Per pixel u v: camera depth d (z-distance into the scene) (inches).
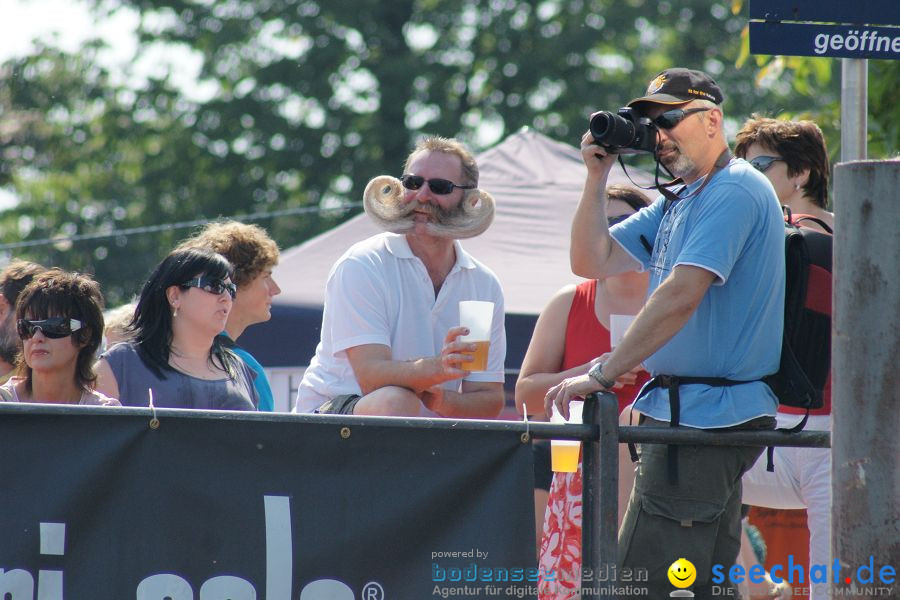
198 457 473.4
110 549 466.9
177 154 3801.7
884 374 437.1
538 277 1072.2
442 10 3814.0
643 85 3695.9
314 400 682.8
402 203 674.2
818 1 593.0
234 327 772.6
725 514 541.3
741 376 516.7
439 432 483.2
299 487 476.1
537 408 715.4
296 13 3784.5
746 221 509.0
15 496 463.5
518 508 482.6
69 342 589.9
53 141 4060.0
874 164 438.6
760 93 3710.6
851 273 442.9
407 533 478.9
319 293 1059.9
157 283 654.5
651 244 577.3
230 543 471.8
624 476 656.4
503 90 3759.8
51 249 3890.3
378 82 3705.7
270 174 3752.5
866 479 438.6
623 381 592.1
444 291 680.4
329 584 475.2
